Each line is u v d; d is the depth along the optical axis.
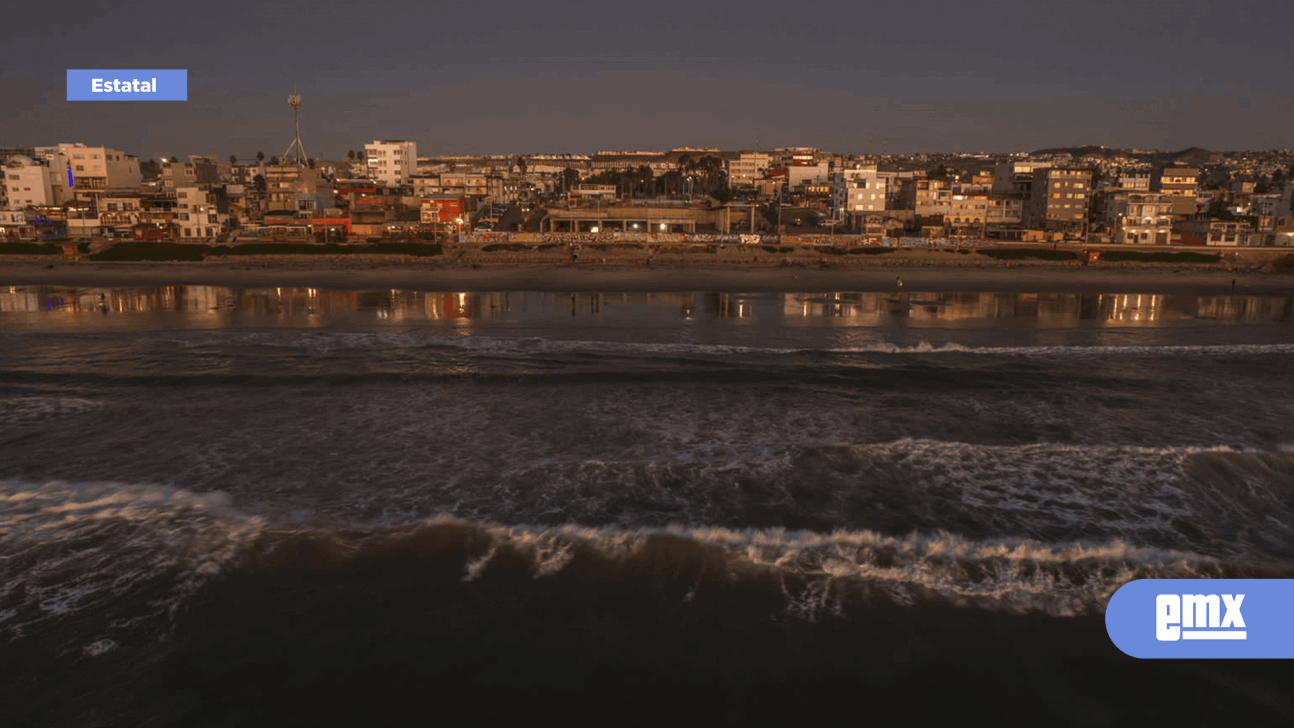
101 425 22.19
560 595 13.28
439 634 12.21
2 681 10.93
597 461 19.31
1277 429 22.83
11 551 14.48
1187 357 34.12
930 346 36.78
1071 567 14.23
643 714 10.56
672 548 14.84
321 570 13.95
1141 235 93.75
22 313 47.69
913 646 11.98
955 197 108.12
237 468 18.81
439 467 18.94
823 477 18.38
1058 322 47.38
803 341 38.62
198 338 36.91
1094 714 10.61
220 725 10.26
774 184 166.12
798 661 11.63
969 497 17.27
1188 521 16.23
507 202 149.75
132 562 14.15
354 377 28.00
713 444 20.89
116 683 10.97
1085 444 21.09
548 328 42.22
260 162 156.00
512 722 10.39
